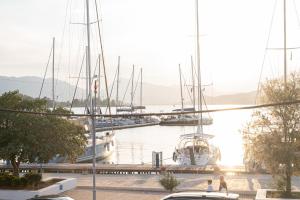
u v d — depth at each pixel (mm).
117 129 124438
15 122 30406
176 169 40625
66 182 32938
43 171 42312
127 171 40906
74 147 32500
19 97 32344
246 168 38906
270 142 25906
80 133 33625
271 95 26297
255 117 26938
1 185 31781
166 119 136250
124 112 156500
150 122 136875
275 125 26219
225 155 73438
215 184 34094
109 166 43188
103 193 32125
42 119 30938
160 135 109250
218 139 102812
